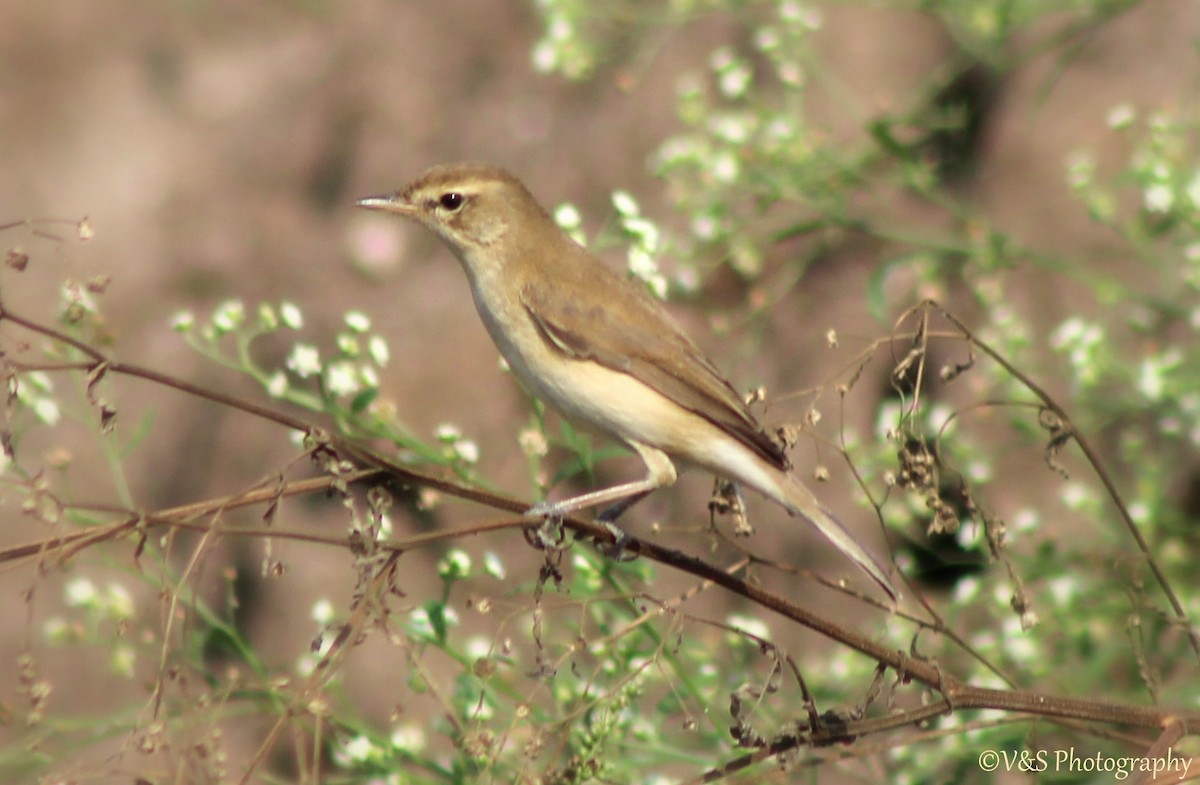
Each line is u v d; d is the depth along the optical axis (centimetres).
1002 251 1120
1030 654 946
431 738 1009
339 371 832
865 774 936
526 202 922
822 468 724
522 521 671
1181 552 1068
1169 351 1174
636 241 895
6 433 594
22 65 1842
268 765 1066
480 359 1488
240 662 1153
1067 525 1258
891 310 1382
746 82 1152
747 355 1162
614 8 1218
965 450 1016
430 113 1708
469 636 1091
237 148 1755
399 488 684
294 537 613
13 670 1398
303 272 1645
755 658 1055
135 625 925
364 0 1833
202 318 1620
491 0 1784
